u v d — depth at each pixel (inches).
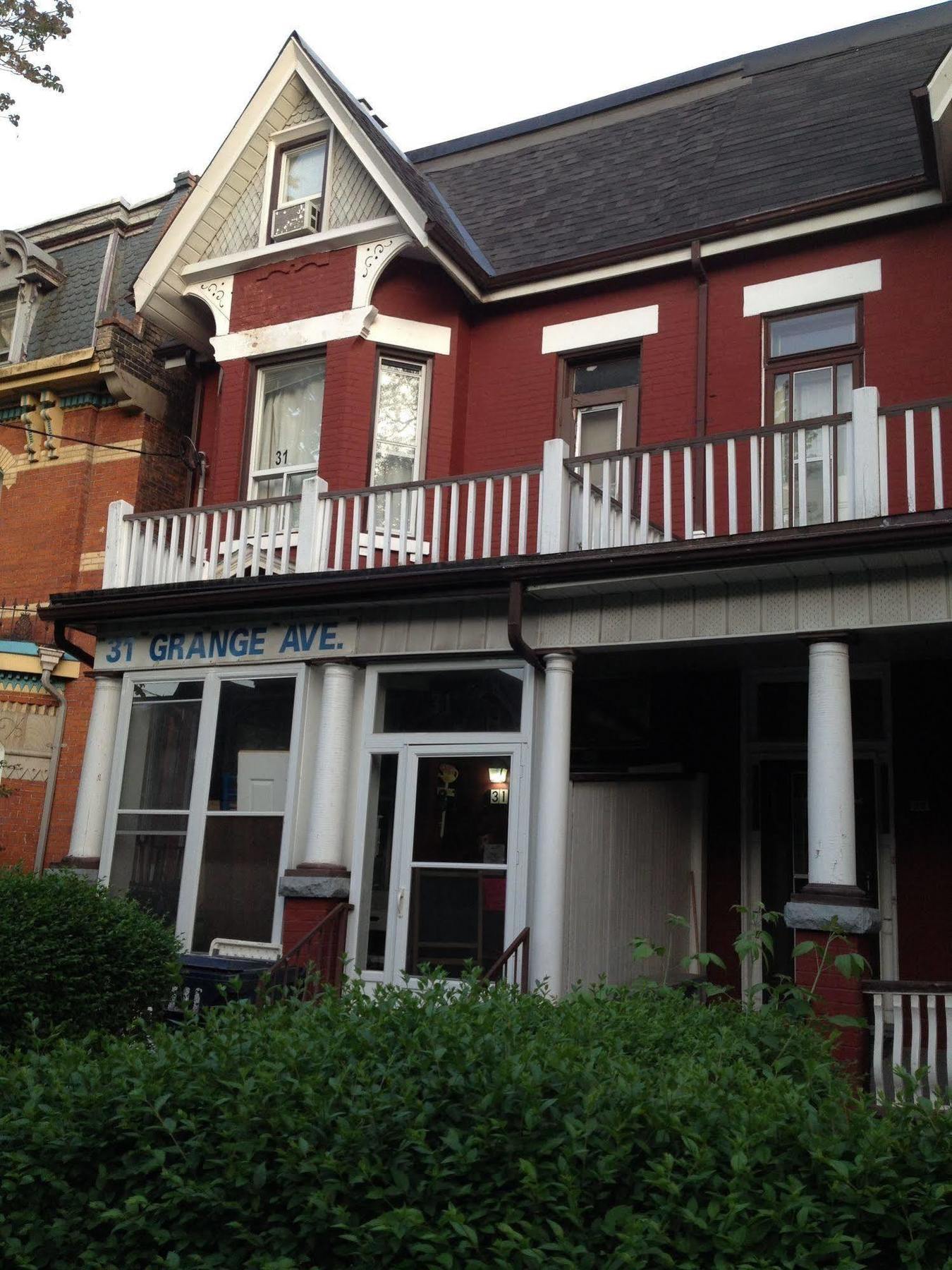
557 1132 146.8
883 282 440.8
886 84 513.0
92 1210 157.2
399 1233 136.4
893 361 431.5
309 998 358.6
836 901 307.6
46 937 288.7
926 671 406.0
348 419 499.5
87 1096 164.4
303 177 547.2
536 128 616.1
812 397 447.2
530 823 374.0
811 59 562.9
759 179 492.7
